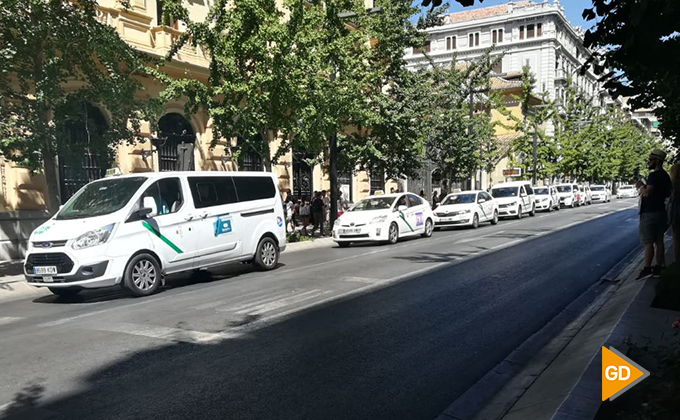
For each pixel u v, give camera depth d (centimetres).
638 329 528
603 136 5297
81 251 822
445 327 642
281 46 1545
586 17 345
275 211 1181
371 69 2100
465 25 7069
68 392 441
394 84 2256
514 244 1512
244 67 1620
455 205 2273
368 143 2123
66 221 875
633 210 3238
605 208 3659
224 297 830
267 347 559
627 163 6775
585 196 4397
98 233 835
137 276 873
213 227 1017
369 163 2305
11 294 966
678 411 297
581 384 397
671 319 564
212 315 704
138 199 901
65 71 1259
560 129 4781
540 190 3509
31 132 1123
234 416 395
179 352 544
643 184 820
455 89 2678
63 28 1145
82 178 1616
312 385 456
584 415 344
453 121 2545
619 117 6719
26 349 566
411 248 1491
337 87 1728
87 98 1219
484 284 914
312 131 1655
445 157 2673
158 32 1861
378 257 1304
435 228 2384
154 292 902
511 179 4991
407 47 2192
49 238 841
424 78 2406
